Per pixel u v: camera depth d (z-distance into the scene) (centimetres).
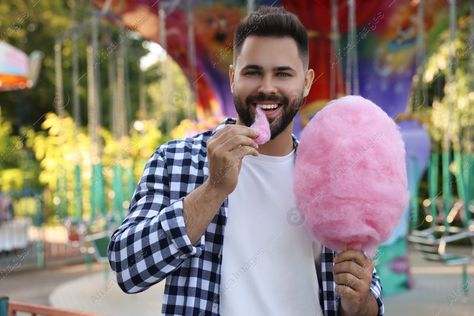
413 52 659
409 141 648
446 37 894
